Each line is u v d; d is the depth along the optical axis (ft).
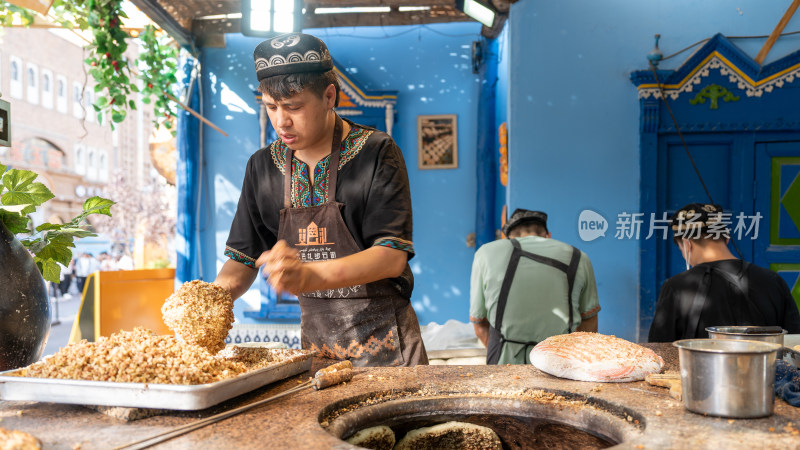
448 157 21.44
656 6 17.35
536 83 17.61
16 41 82.33
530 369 6.06
